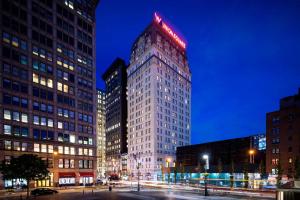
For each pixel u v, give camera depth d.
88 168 88.94
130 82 159.75
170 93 146.75
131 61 161.88
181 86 157.25
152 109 134.25
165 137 138.00
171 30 156.50
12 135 68.25
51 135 78.75
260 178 70.94
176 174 108.38
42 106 77.31
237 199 42.28
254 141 98.00
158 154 131.75
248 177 75.06
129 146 153.00
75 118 87.12
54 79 81.75
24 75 73.56
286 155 75.00
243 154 99.44
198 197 46.25
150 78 138.50
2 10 69.75
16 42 72.50
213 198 44.34
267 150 80.44
